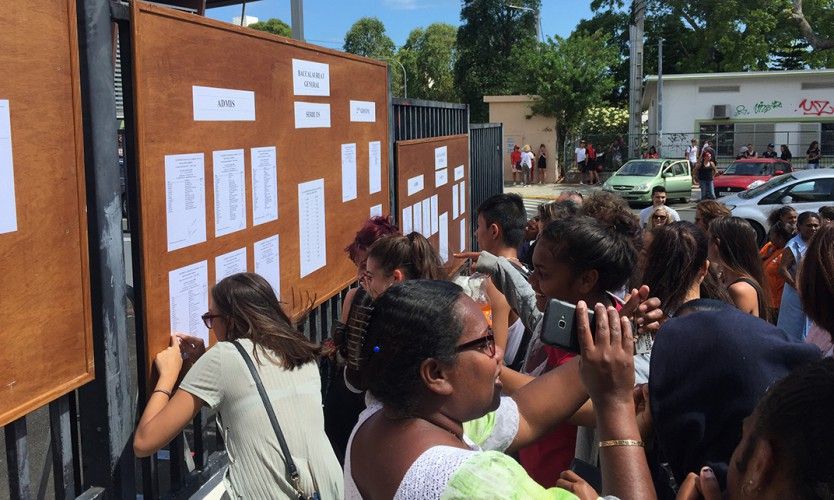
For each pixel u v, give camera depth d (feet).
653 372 5.53
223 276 10.05
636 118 107.14
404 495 4.17
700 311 5.73
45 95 7.11
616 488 4.76
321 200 13.41
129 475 8.45
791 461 3.73
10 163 6.68
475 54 158.10
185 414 8.16
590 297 7.45
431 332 4.52
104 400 8.05
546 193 97.71
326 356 9.18
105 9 7.87
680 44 147.64
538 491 4.12
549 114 111.45
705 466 5.17
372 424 4.73
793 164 109.40
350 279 15.06
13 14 6.64
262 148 11.03
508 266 10.86
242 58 10.40
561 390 6.59
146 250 8.36
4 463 13.64
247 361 8.37
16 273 6.78
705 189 80.64
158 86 8.52
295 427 8.42
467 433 6.10
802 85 108.99
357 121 15.30
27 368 6.95
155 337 8.58
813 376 3.84
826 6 129.80
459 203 25.21
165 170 8.70
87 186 7.85
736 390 5.24
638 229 13.28
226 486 8.30
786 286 16.05
